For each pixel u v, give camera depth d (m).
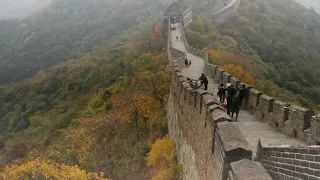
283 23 98.75
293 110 11.58
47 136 44.03
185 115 16.23
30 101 76.56
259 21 90.69
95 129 29.72
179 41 55.12
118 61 70.81
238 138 7.53
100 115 35.75
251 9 96.56
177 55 39.12
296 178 6.15
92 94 62.41
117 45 110.12
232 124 8.34
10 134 60.22
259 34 78.12
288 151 6.48
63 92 75.88
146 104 30.84
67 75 84.69
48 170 19.52
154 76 36.72
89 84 70.81
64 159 26.00
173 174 17.70
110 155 26.88
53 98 76.31
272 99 13.45
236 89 15.33
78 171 19.89
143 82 40.00
